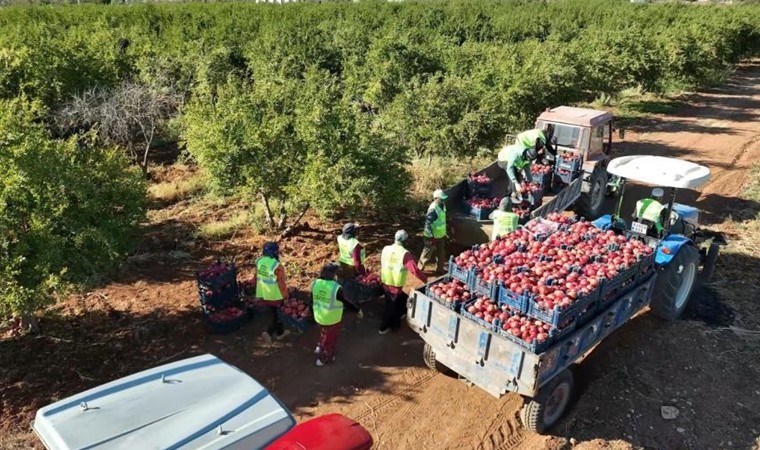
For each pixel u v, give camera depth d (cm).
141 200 879
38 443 667
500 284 704
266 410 514
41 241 741
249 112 1146
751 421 743
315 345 871
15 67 1642
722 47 3241
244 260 1103
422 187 1455
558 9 4434
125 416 486
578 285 701
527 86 1792
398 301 882
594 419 741
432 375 816
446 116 1500
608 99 2666
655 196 918
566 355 680
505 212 979
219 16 3481
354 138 1110
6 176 763
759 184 1616
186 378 543
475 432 713
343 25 3084
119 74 1906
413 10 3953
